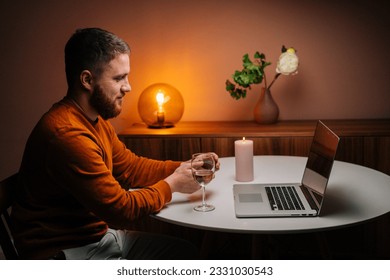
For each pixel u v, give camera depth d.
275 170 2.01
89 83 1.61
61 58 3.02
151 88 2.77
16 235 1.61
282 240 2.67
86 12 2.96
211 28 2.91
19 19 2.99
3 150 3.14
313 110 2.96
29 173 1.57
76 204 1.60
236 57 2.93
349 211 1.51
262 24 2.88
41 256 1.55
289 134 2.55
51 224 1.58
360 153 2.51
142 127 2.84
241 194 1.67
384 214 1.48
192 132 2.63
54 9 2.96
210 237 2.02
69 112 1.58
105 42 1.59
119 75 1.63
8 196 1.61
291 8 2.85
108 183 1.52
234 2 2.87
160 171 1.90
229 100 2.98
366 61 2.87
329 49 2.87
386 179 1.84
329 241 2.62
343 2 2.82
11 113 3.09
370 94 2.90
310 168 1.75
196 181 1.61
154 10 2.92
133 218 1.52
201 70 2.96
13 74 3.05
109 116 1.67
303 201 1.58
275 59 2.91
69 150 1.49
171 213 1.54
